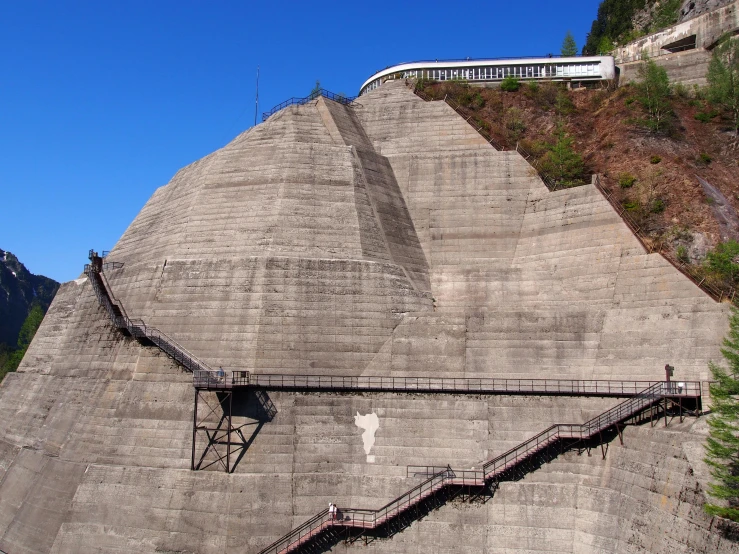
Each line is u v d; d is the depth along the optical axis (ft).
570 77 224.53
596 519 114.83
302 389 133.69
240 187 167.43
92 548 125.18
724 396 91.30
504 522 119.85
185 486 126.93
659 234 152.66
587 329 136.15
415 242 169.17
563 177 175.11
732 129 183.83
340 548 121.49
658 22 282.97
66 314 187.83
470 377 137.69
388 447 130.21
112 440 136.87
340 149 172.14
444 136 190.90
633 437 115.75
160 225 181.88
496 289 156.46
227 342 142.72
